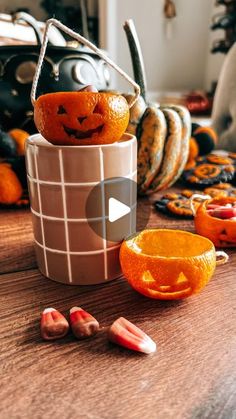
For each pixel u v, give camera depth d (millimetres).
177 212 605
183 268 335
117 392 250
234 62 1263
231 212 489
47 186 369
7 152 663
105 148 358
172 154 700
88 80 705
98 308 353
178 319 335
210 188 734
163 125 675
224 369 271
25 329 322
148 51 2684
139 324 327
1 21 832
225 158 860
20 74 665
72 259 389
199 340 305
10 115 690
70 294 381
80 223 375
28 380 261
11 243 517
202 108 2291
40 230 397
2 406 239
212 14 2744
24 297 375
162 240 405
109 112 352
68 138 363
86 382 259
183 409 236
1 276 421
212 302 362
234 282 401
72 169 356
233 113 1248
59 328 303
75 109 344
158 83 2811
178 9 2658
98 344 301
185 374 267
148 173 692
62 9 2500
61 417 230
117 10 2549
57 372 269
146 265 341
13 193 646
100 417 230
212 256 353
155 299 366
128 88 2691
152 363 278
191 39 2795
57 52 668
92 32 2641
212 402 241
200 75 2949
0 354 289
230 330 319
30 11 2465
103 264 396
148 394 248
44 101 352
